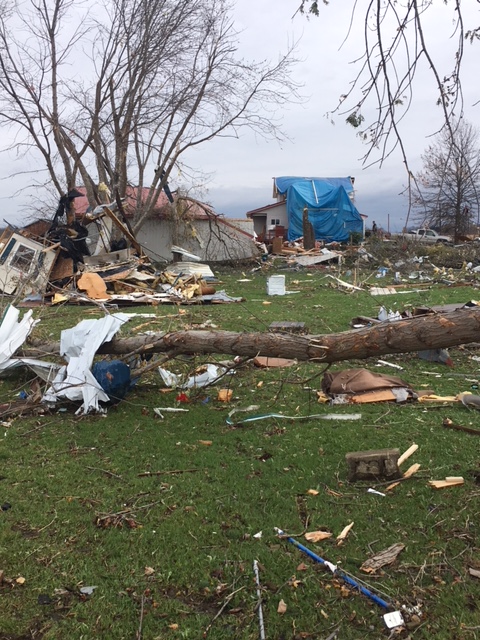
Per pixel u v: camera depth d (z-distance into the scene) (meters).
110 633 2.76
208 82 22.89
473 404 6.05
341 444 5.02
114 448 5.08
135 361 6.95
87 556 3.36
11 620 2.83
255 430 5.47
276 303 15.04
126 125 23.39
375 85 2.81
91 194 23.69
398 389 6.47
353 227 38.97
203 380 7.08
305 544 3.47
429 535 3.53
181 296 16.22
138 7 22.06
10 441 5.29
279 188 43.28
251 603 2.95
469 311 4.57
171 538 3.54
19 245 17.34
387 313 11.01
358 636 2.72
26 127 21.62
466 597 2.96
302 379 7.27
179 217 27.36
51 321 12.36
